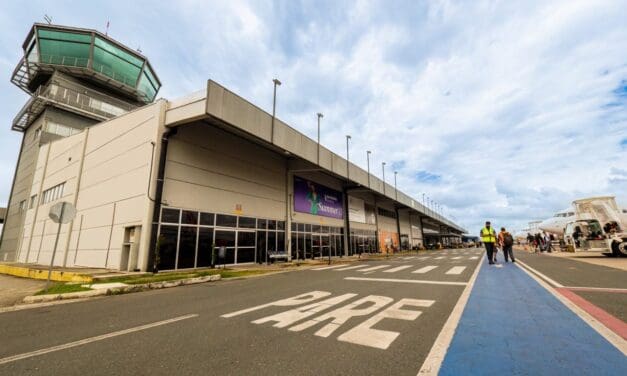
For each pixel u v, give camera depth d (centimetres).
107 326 488
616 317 446
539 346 338
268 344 379
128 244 1495
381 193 3591
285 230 2308
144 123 1581
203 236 1617
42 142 2869
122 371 309
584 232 1844
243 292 810
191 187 1594
